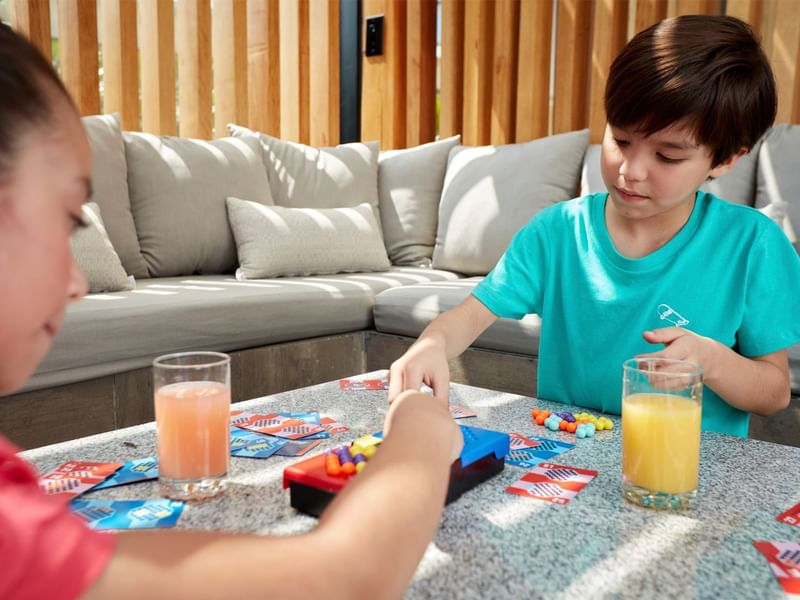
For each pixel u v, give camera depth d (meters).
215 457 0.62
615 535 0.55
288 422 0.83
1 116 0.31
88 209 2.04
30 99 0.32
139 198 2.39
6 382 0.36
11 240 0.32
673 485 0.59
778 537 0.54
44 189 0.33
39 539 0.30
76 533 0.32
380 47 3.26
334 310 2.21
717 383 0.83
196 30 2.98
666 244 1.02
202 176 2.48
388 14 3.23
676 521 0.57
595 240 1.08
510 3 2.89
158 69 2.87
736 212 1.02
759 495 0.63
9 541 0.29
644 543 0.53
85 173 0.35
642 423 0.60
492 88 3.07
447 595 0.45
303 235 2.46
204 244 2.45
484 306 1.10
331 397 0.96
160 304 1.81
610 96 0.82
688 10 2.52
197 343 1.88
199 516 0.58
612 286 1.05
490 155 2.68
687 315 1.01
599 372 1.06
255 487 0.64
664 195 0.82
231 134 2.85
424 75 3.21
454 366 2.12
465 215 2.63
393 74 3.25
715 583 0.47
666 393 0.60
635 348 1.03
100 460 0.71
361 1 3.35
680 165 0.81
